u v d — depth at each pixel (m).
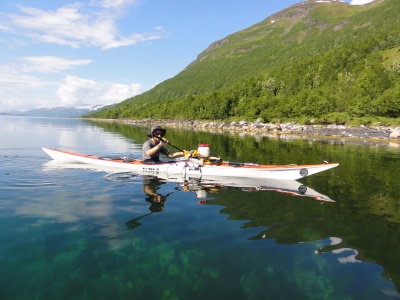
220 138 26.88
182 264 3.57
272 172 8.62
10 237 4.16
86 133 30.83
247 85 104.81
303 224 4.96
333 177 9.09
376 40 99.69
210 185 7.62
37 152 13.24
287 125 50.03
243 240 4.26
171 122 92.38
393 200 6.55
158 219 5.03
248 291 3.09
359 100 50.31
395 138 29.50
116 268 3.44
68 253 3.74
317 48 144.50
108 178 8.17
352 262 3.72
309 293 3.08
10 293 2.94
